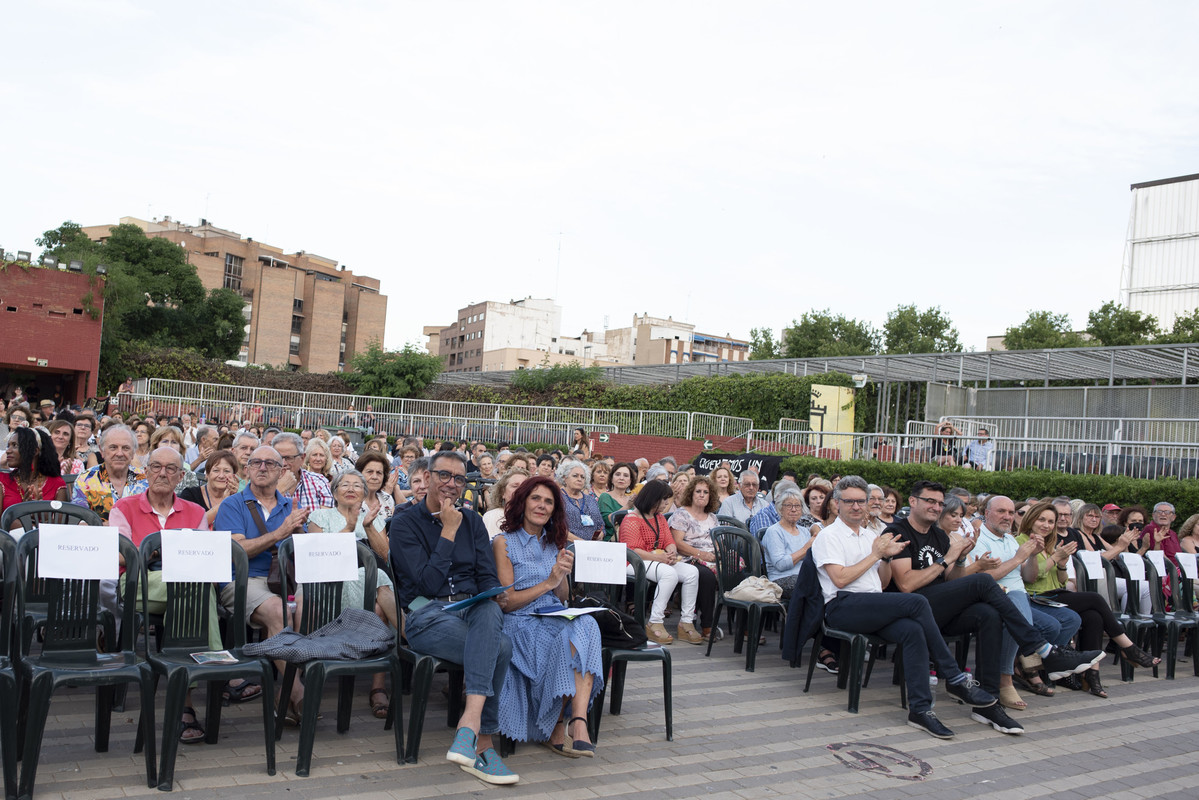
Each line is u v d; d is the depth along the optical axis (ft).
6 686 13.60
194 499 21.58
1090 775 18.89
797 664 26.25
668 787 16.28
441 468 18.08
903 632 21.67
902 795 16.87
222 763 15.62
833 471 57.67
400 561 18.06
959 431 66.08
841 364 105.19
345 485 21.07
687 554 30.68
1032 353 88.02
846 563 23.82
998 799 17.03
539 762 17.15
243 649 15.94
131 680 14.42
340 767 15.89
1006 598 22.77
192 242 273.75
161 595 18.53
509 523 19.33
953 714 23.03
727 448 84.12
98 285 113.19
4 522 17.90
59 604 15.44
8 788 13.51
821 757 18.70
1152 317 140.15
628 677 24.47
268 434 37.01
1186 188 168.76
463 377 155.22
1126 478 46.98
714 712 21.48
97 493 23.11
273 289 277.64
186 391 109.81
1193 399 78.79
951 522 24.90
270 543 18.74
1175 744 21.76
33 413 39.93
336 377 136.77
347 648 16.30
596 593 21.15
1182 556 32.07
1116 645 28.68
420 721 16.57
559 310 358.84
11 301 107.14
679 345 321.32
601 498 33.06
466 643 16.60
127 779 14.55
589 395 129.80
